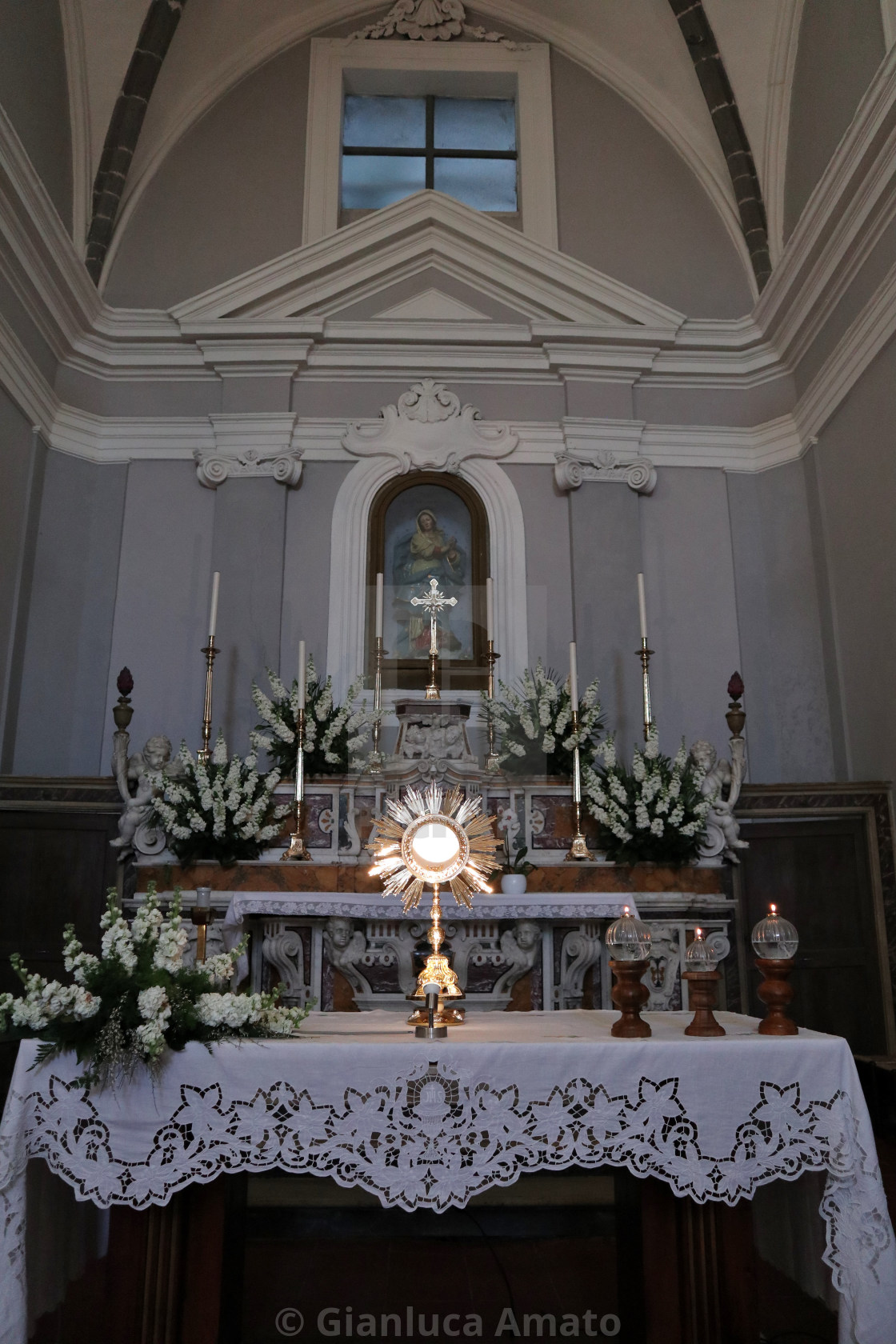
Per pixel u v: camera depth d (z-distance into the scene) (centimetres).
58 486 716
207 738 595
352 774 580
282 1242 340
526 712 597
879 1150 479
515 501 733
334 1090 244
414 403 746
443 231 765
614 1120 244
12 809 600
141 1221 254
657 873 556
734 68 757
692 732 705
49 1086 244
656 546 739
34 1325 270
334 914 489
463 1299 287
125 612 709
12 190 580
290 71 825
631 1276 267
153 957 259
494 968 507
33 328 666
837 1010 596
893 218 586
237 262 775
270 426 734
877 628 630
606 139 822
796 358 735
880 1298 234
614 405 754
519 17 845
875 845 607
